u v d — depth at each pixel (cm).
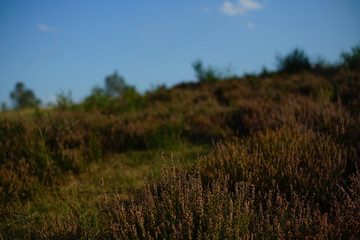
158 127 637
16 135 538
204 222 225
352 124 432
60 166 483
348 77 938
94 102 961
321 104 575
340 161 332
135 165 506
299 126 444
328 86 855
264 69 1438
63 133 575
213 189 254
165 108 899
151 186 300
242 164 330
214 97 1028
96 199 370
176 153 543
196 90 1265
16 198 390
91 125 658
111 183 429
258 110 645
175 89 1285
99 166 508
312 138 394
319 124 475
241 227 225
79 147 549
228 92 1065
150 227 230
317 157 348
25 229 308
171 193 254
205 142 604
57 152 505
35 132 552
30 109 997
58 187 430
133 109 921
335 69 1208
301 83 1020
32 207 371
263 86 1068
